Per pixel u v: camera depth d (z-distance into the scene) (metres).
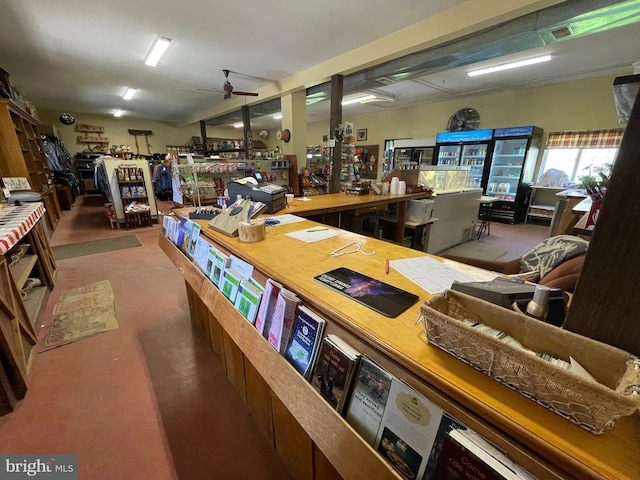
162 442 1.38
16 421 1.46
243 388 1.58
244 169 4.06
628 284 0.46
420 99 7.29
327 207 2.57
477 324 0.62
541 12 2.64
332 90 4.47
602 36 3.58
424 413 0.59
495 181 6.75
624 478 0.38
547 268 1.18
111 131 10.12
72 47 3.85
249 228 1.42
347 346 0.76
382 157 9.20
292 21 3.16
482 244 4.73
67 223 5.87
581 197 3.43
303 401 0.82
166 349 2.04
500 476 0.44
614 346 0.49
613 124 5.27
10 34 3.39
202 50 3.99
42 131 7.77
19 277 2.17
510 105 6.42
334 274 1.03
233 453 1.33
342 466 0.70
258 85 5.77
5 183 3.43
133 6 2.88
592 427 0.43
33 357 1.91
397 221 3.58
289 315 0.92
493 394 0.52
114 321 2.37
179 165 3.67
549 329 0.52
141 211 5.42
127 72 4.94
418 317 0.75
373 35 3.51
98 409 1.54
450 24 2.90
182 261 1.76
